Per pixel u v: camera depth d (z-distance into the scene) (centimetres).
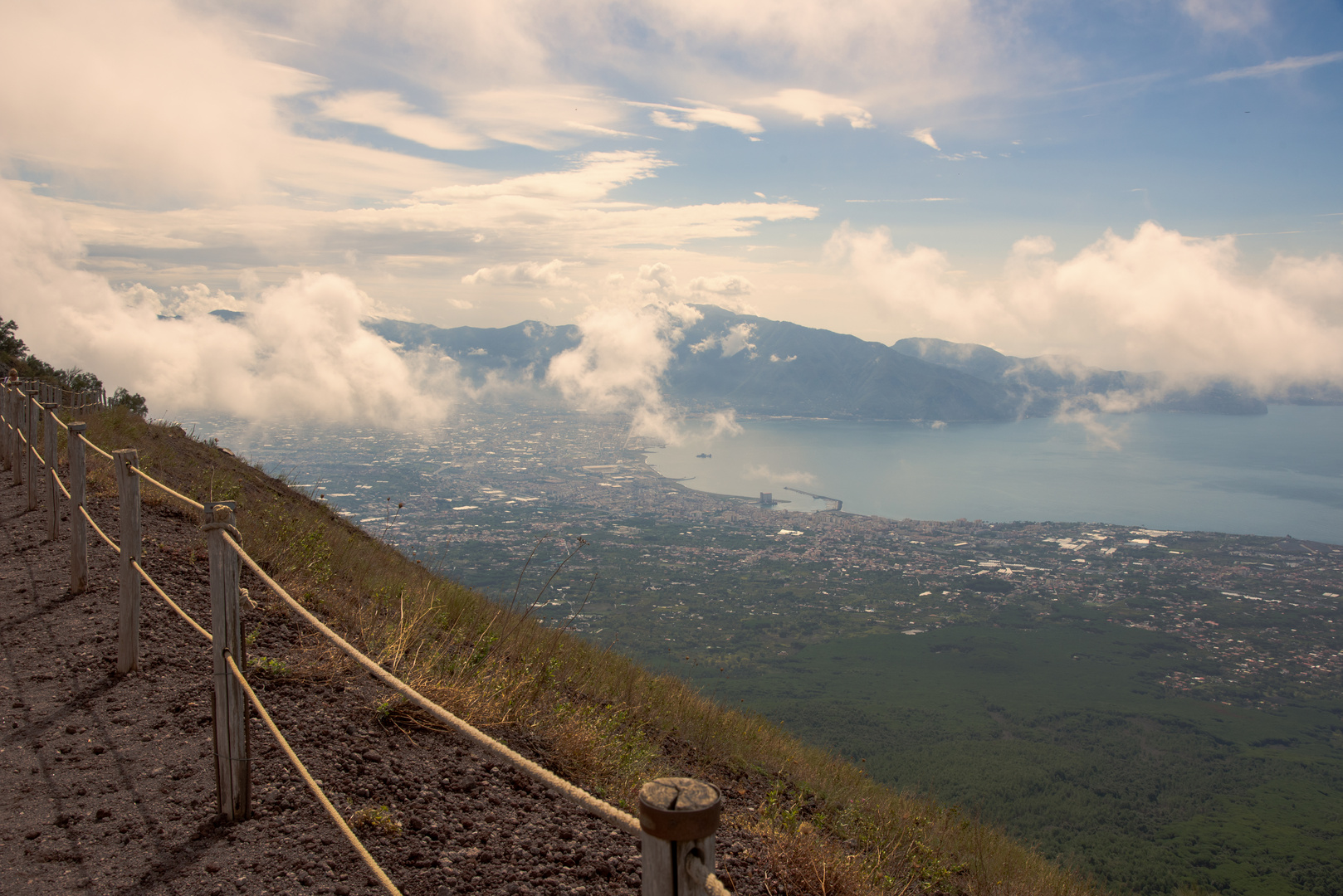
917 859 634
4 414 1202
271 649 545
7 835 320
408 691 211
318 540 837
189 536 829
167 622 588
